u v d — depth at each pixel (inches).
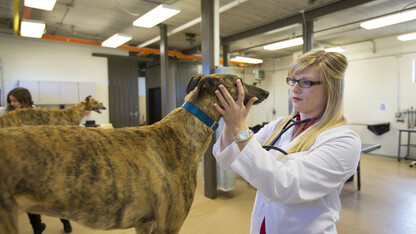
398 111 265.0
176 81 346.0
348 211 132.0
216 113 46.5
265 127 58.5
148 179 38.5
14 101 102.5
